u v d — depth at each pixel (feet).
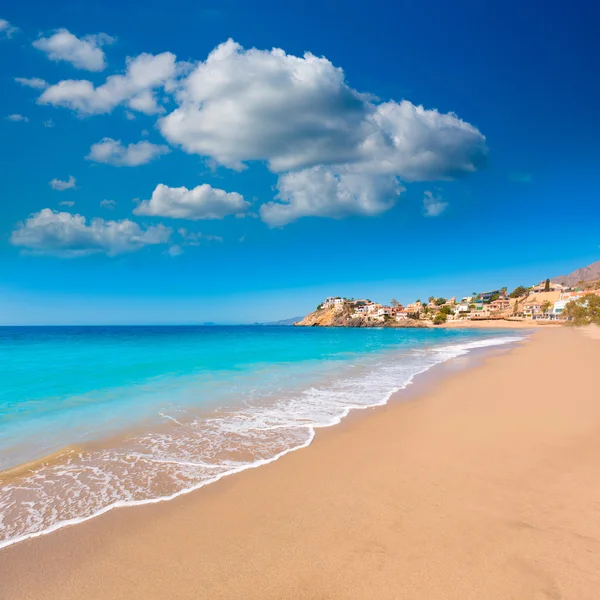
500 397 38.86
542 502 15.94
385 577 11.40
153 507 16.35
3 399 37.93
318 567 12.00
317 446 24.34
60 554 12.99
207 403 36.94
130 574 11.87
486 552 12.55
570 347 106.01
